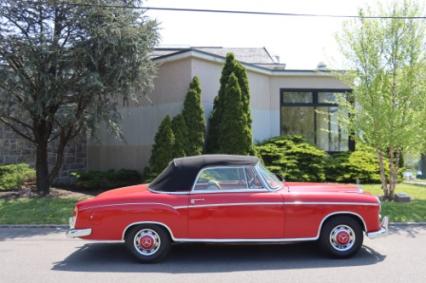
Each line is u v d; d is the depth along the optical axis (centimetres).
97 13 1151
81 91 1161
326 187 704
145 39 1202
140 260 638
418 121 1101
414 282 539
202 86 1467
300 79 1762
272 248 726
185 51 1429
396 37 1122
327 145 1773
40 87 1147
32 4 1136
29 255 691
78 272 593
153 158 1319
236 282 543
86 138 1811
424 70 1105
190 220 632
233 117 1354
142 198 641
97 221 635
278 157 1527
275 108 1748
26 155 1653
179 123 1328
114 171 1572
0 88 1142
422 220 950
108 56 1148
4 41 1111
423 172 2056
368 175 1555
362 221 651
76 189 1463
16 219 960
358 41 1159
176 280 553
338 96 1241
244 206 634
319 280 549
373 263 629
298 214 640
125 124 1673
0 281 555
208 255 683
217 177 654
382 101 1128
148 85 1281
